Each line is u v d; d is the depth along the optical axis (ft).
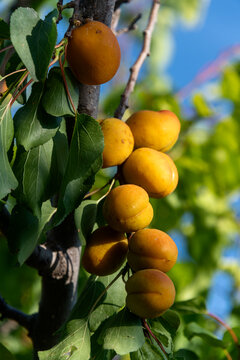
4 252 4.12
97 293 2.66
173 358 2.52
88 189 2.46
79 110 2.71
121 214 2.51
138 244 2.48
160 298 2.40
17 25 2.28
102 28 2.46
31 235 2.54
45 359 2.49
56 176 2.51
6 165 2.36
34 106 2.44
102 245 2.56
